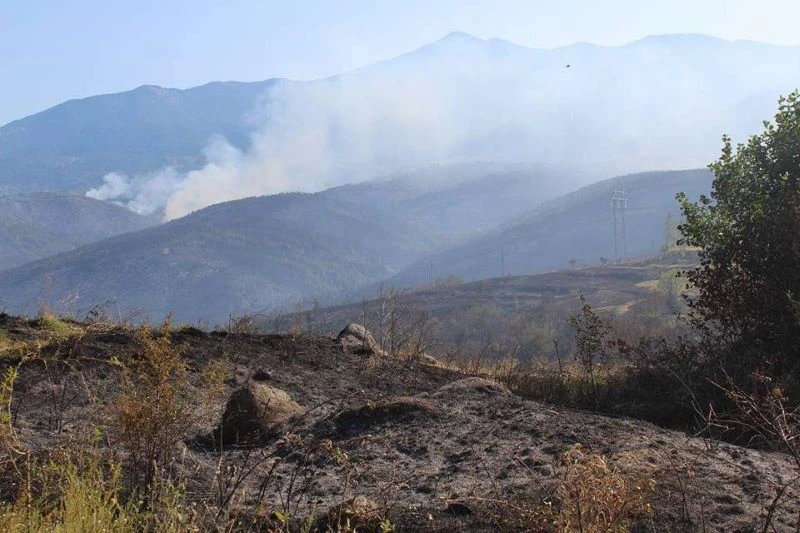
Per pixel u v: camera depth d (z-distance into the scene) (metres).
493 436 5.70
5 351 7.10
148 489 4.04
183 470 4.62
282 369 8.70
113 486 3.97
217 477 4.55
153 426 4.26
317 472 5.15
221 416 6.18
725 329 9.40
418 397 6.91
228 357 8.56
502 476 4.82
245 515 4.19
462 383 7.30
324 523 4.07
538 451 5.27
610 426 5.87
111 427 5.21
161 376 4.39
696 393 8.10
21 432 5.14
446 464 5.22
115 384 6.57
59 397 6.25
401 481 4.83
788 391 7.67
